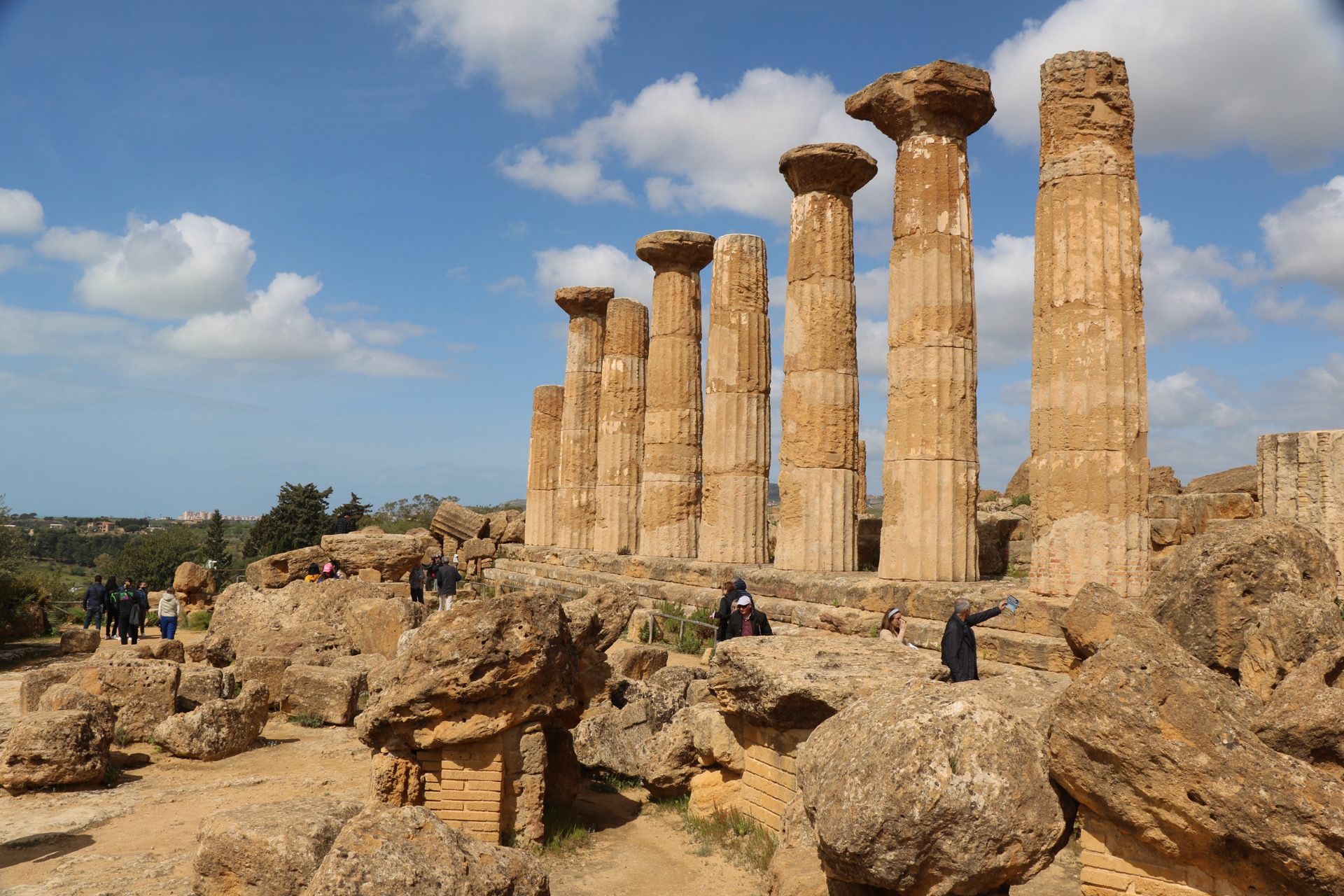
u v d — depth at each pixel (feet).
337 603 63.98
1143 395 37.60
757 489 65.51
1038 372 39.06
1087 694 16.75
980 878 16.44
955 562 44.98
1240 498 53.83
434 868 17.02
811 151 54.70
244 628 61.57
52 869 23.49
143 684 37.58
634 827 27.86
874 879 16.63
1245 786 15.30
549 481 108.58
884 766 16.67
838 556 54.49
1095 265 37.68
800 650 26.63
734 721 27.27
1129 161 38.55
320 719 42.32
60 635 78.79
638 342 86.63
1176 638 28.43
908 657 26.08
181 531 192.34
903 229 46.60
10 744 30.63
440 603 71.26
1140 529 36.96
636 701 34.27
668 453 74.38
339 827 20.68
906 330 46.24
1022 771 16.90
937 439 45.24
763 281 67.56
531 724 26.02
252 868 19.66
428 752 25.36
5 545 83.71
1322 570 28.19
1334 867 14.49
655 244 74.79
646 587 68.03
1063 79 38.78
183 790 30.91
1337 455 48.47
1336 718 17.07
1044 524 38.27
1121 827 17.03
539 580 86.79
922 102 45.39
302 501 194.29
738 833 25.73
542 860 24.70
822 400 55.06
